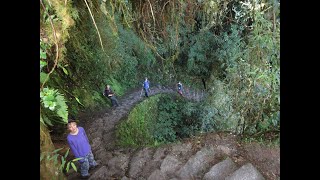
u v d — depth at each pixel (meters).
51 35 2.93
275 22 3.87
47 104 2.48
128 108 9.16
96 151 5.25
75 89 7.87
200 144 4.54
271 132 4.27
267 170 3.38
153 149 4.75
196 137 4.96
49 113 4.63
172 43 7.07
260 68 4.16
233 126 4.94
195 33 7.43
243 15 4.85
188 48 8.31
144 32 5.63
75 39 6.15
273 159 3.59
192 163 3.75
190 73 10.58
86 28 6.11
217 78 7.00
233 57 5.11
